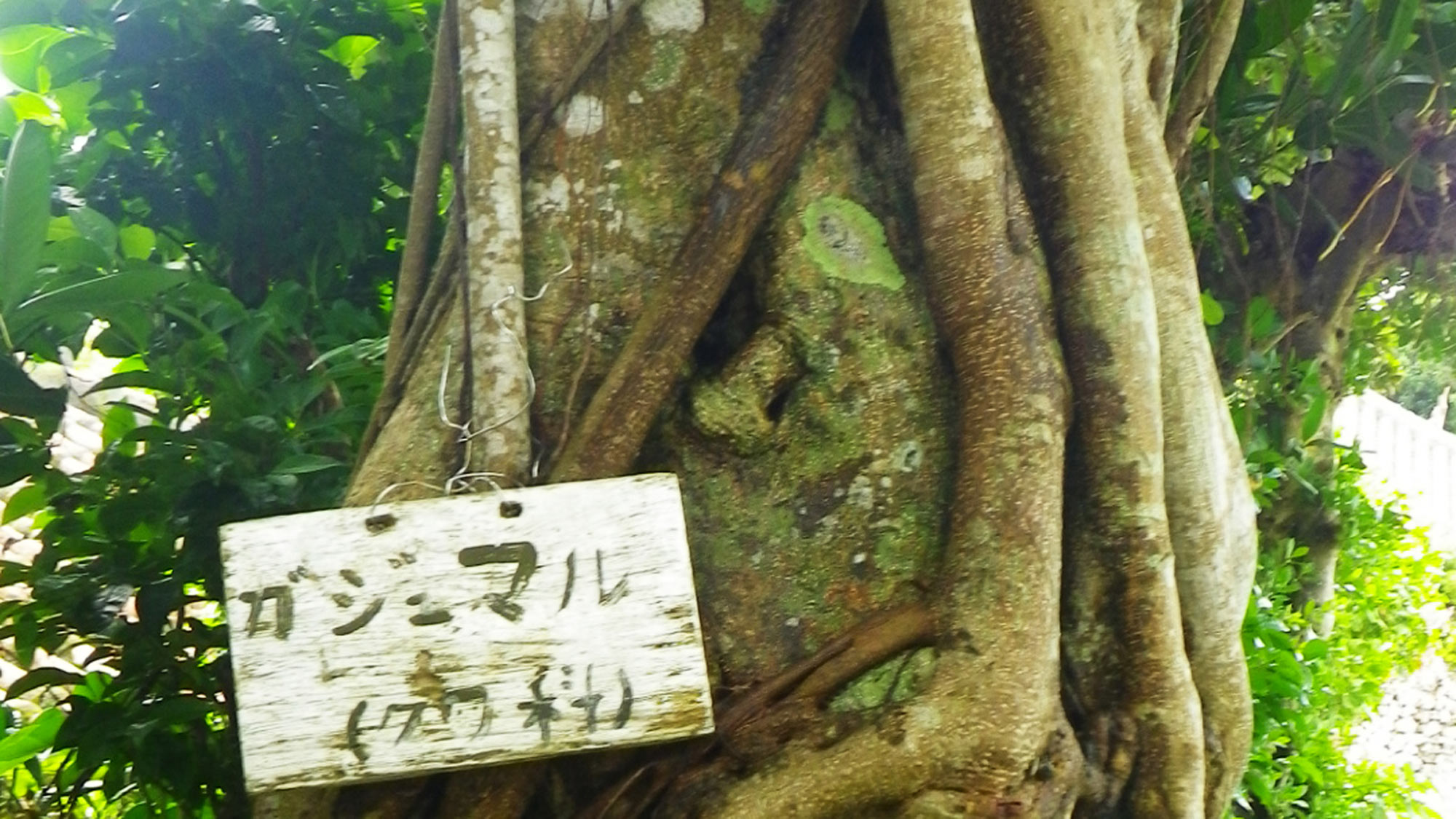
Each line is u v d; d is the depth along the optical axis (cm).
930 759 157
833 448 178
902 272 185
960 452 174
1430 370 593
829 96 193
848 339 180
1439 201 392
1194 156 337
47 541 231
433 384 173
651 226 183
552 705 135
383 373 220
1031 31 188
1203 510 191
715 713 166
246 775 132
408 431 170
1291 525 420
